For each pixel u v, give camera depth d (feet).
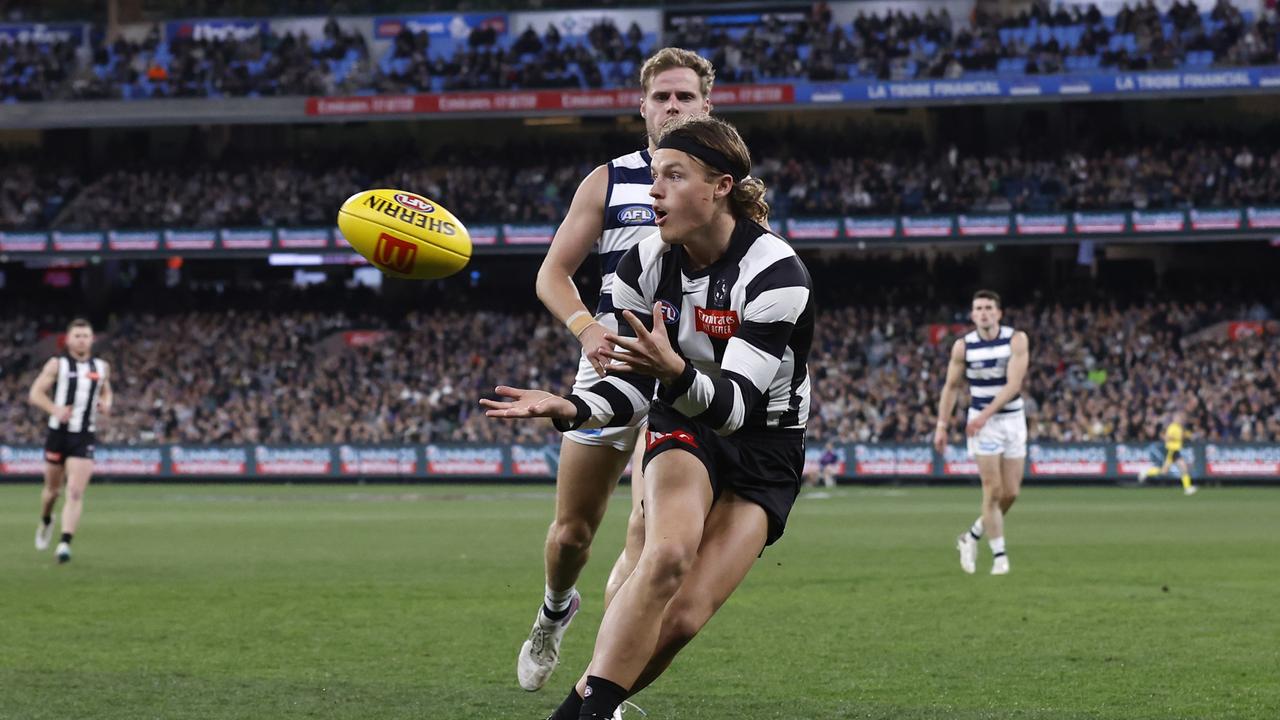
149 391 180.55
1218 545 70.13
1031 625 39.24
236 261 197.88
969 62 174.19
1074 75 168.55
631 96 175.32
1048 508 108.17
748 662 32.55
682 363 17.84
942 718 25.57
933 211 175.42
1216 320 172.14
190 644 35.60
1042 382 165.89
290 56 186.91
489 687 28.99
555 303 23.99
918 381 169.07
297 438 172.35
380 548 70.44
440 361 182.39
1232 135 180.65
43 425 174.91
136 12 196.95
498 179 189.16
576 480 25.07
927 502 119.96
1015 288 185.26
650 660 19.36
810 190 179.93
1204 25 179.22
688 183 19.22
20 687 28.76
